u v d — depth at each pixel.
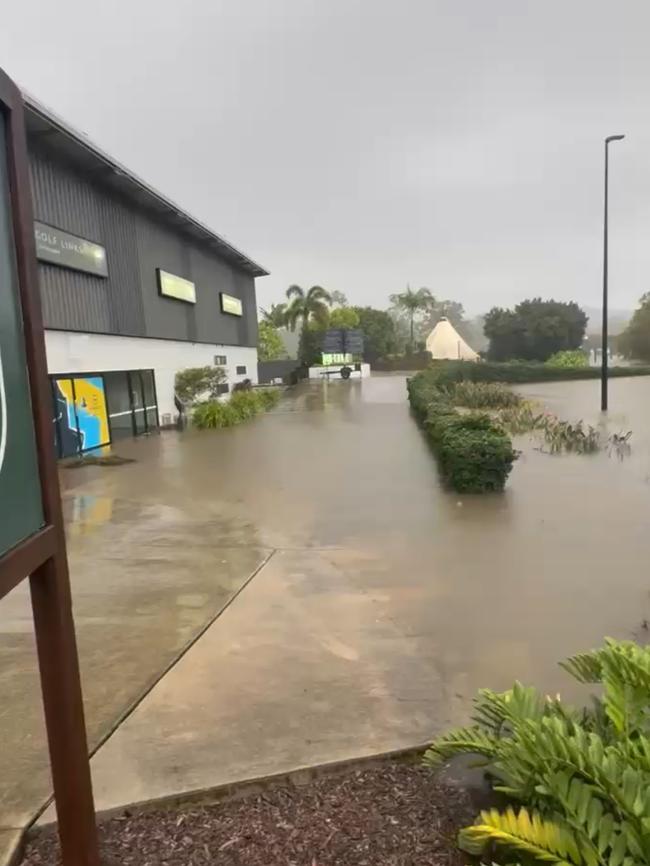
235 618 4.44
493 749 2.25
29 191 2.02
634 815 1.71
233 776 2.62
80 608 4.68
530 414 17.23
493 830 1.81
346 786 2.58
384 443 13.25
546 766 1.92
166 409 19.59
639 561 5.53
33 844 2.35
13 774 2.72
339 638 4.07
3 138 1.92
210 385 20.88
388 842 2.23
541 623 4.27
